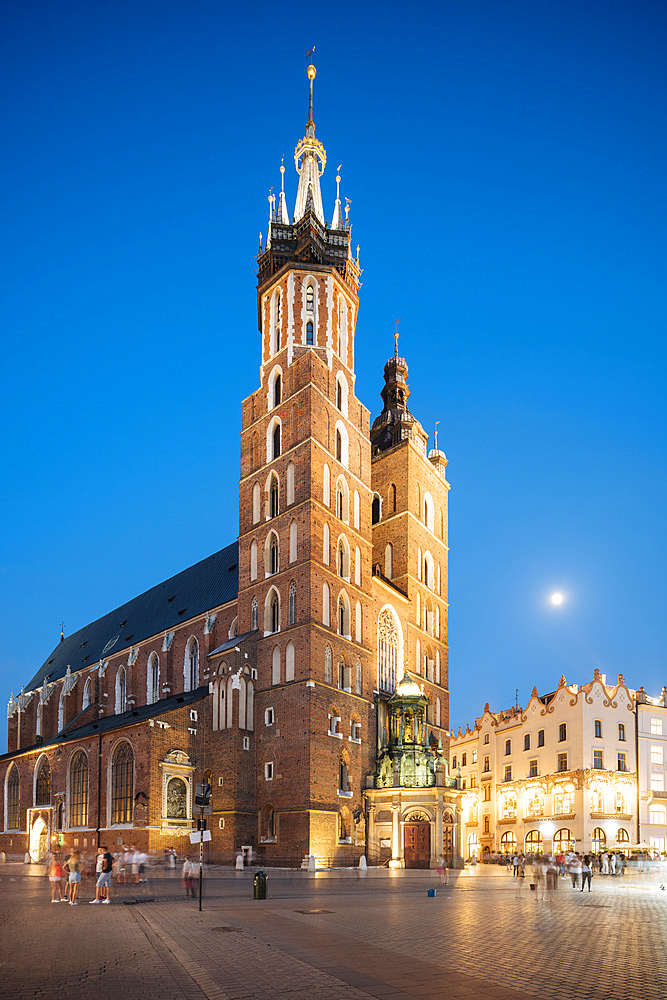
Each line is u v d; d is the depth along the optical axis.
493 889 47.56
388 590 82.19
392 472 89.88
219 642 83.62
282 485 75.12
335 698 69.44
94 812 75.88
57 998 16.20
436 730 85.75
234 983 17.73
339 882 51.62
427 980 18.06
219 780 68.38
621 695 91.19
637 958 21.14
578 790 86.00
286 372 77.56
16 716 122.50
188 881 41.62
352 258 87.50
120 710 101.62
